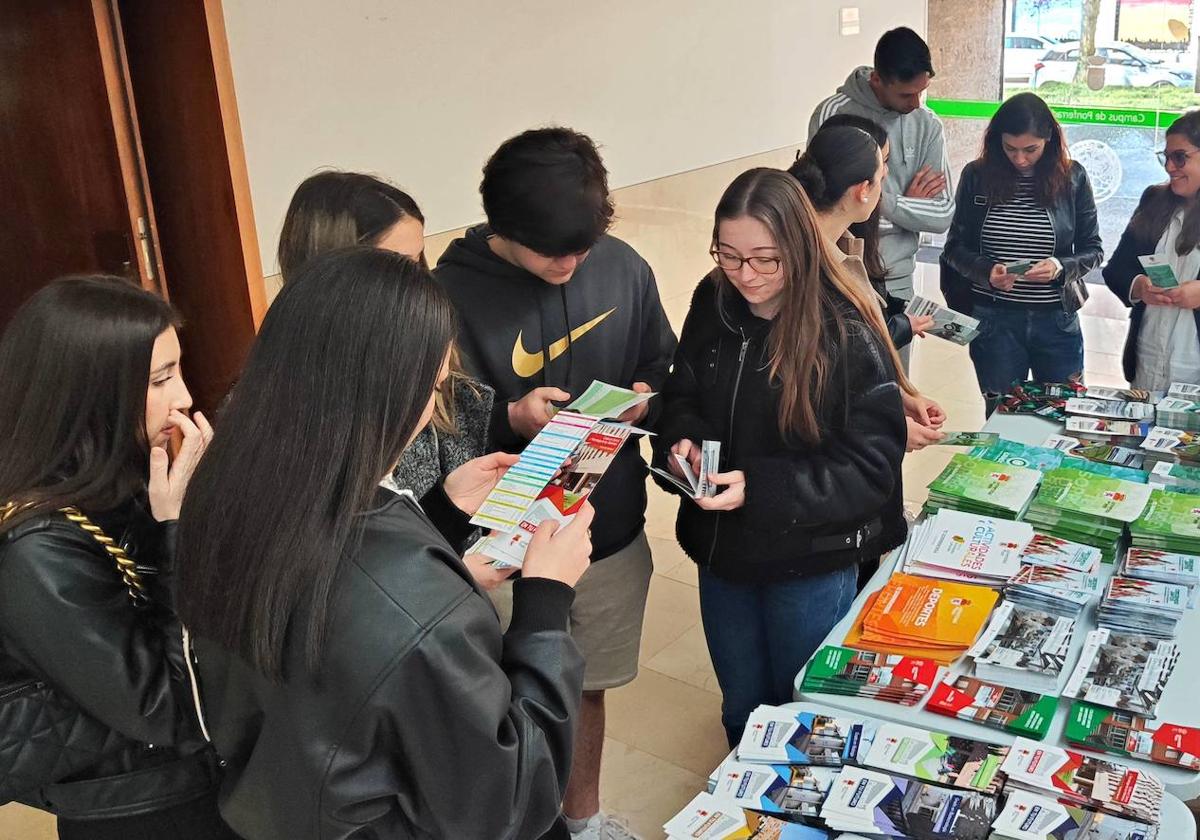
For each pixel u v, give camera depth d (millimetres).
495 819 1180
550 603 1329
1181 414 2840
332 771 1118
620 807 2664
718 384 2182
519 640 1285
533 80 4418
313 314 1085
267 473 1077
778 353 2025
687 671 3221
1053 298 3652
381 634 1102
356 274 1099
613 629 2354
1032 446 2740
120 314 1341
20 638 1299
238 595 1083
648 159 5133
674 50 5148
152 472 1370
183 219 3201
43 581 1283
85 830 1423
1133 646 1939
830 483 2061
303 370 1080
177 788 1424
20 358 1337
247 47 3398
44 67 3045
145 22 3004
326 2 3592
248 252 3174
